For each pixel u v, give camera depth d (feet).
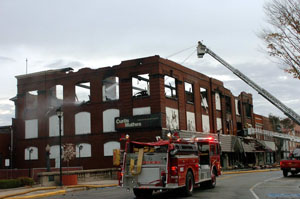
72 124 128.06
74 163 125.39
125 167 51.72
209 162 63.00
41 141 133.49
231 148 161.99
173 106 121.90
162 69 116.67
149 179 50.06
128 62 119.65
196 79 142.00
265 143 207.31
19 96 140.15
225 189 61.62
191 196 52.13
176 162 49.32
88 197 55.36
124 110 118.32
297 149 96.78
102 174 96.07
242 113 188.24
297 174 102.22
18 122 139.23
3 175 88.99
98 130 122.83
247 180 82.89
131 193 60.03
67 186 77.00
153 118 111.96
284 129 242.17
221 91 162.81
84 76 127.85
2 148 136.46
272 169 151.23
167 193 58.44
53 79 134.21
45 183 79.82
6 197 59.47
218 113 158.71
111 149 119.34
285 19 42.32
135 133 115.24
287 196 49.73
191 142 57.67
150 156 50.49
